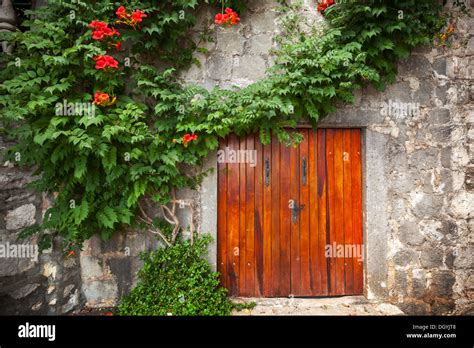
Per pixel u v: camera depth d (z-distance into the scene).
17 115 2.17
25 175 2.59
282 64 2.78
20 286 2.51
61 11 2.59
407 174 2.94
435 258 2.93
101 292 2.84
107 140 2.42
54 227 2.62
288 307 2.82
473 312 2.90
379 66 2.75
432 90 2.95
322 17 2.94
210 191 2.88
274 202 2.97
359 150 3.01
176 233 2.82
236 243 2.94
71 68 2.51
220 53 2.92
